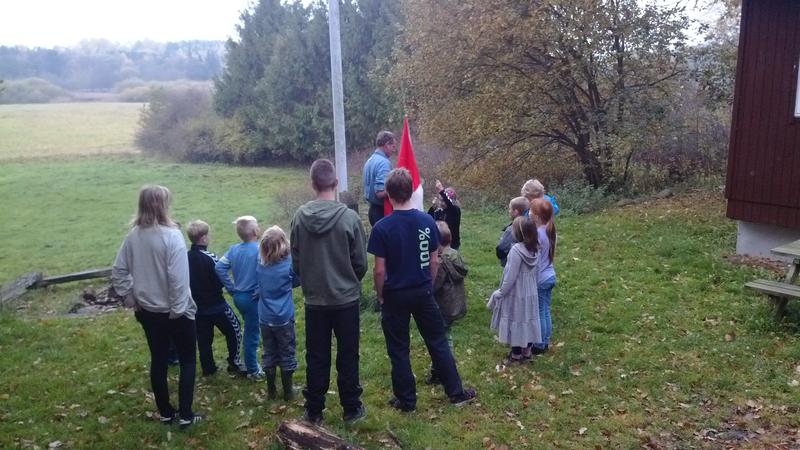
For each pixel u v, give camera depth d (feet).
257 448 16.12
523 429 16.80
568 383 19.24
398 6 91.76
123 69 222.48
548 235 21.02
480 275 30.58
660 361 20.27
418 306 17.28
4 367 22.12
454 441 16.25
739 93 31.01
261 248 17.78
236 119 112.78
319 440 14.89
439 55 50.49
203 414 17.89
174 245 15.83
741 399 17.93
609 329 23.07
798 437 16.12
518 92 48.47
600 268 30.25
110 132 145.59
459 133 52.65
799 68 28.89
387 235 16.75
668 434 16.46
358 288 16.42
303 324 25.52
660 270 29.30
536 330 20.18
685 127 49.98
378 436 16.47
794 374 19.12
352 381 16.74
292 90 106.52
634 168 51.03
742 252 31.71
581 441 16.22
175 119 123.03
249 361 20.12
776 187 30.14
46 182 92.38
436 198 24.21
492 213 49.01
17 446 16.35
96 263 47.73
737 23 54.54
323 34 103.30
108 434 16.94
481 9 46.44
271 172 102.37
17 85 200.34
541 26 45.03
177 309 15.90
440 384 19.33
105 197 80.64
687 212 40.16
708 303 24.97
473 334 23.17
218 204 73.26
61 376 21.07
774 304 23.13
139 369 21.42
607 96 49.88
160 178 96.27
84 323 27.35
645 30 46.16
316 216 15.79
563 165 55.52
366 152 90.38
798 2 28.78
